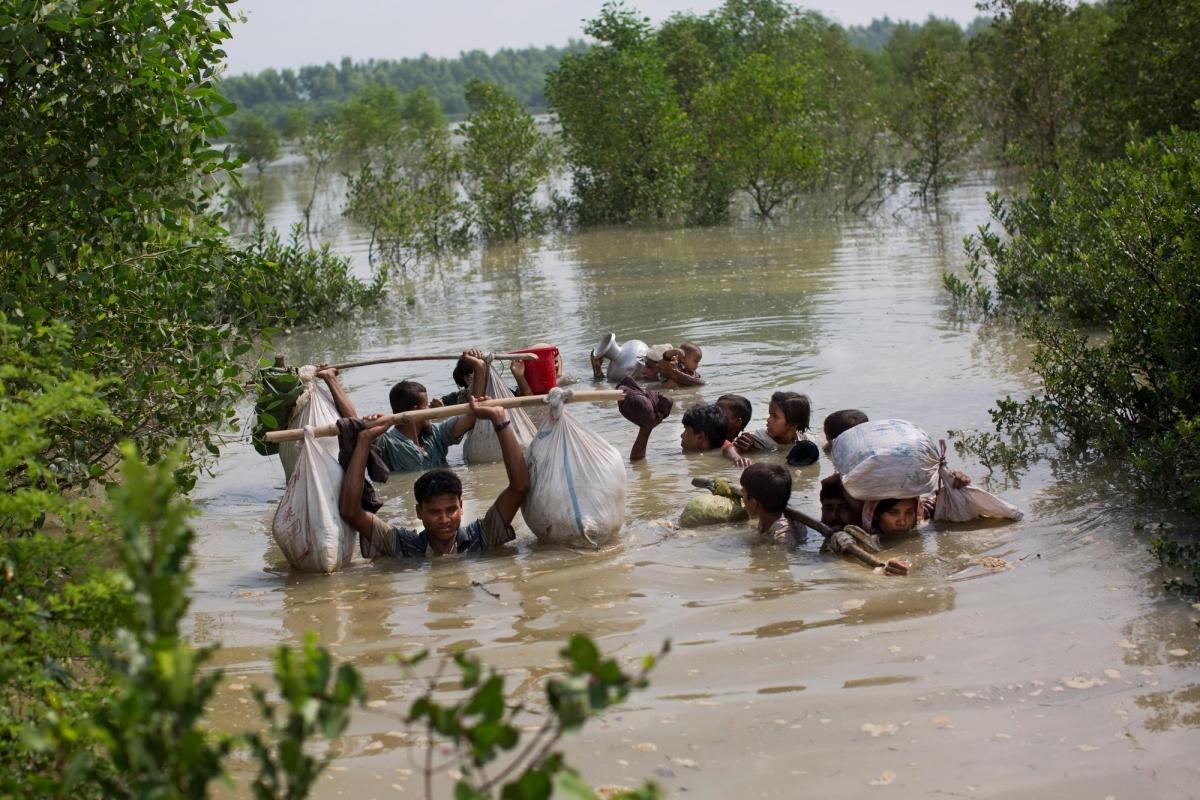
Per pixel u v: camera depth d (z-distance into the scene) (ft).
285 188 139.54
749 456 28.78
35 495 12.61
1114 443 24.80
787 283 52.90
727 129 82.23
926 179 84.02
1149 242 25.52
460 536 22.93
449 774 13.56
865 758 13.44
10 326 14.65
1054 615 17.26
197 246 23.47
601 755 13.80
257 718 15.42
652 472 27.66
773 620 17.89
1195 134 35.91
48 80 21.25
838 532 21.09
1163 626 16.48
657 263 63.46
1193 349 24.06
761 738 14.03
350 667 7.84
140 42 21.17
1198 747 13.20
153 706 7.23
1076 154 66.90
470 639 17.85
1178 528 20.33
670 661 16.47
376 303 55.26
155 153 22.17
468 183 102.78
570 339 43.93
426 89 187.42
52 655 12.62
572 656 7.77
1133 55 60.13
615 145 85.66
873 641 16.80
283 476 29.78
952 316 42.29
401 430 29.66
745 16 118.21
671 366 35.09
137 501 7.45
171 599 7.22
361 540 22.63
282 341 48.26
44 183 21.71
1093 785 12.60
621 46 86.79
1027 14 85.05
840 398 32.35
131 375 22.25
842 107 114.62
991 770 13.03
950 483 22.17
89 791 10.89
